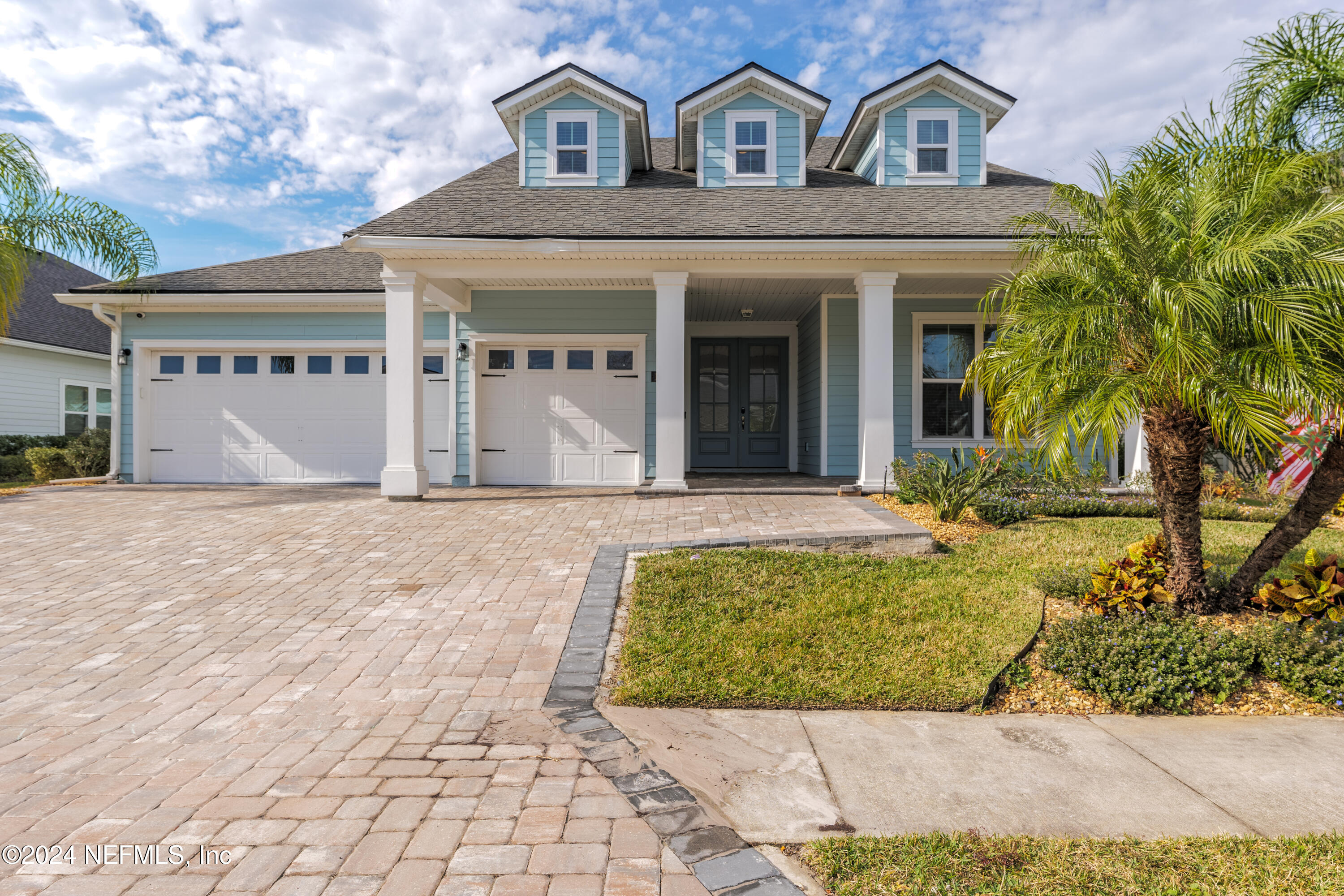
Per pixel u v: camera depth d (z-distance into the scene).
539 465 11.40
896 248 8.86
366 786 2.73
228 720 3.35
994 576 5.44
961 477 7.63
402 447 9.30
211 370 12.00
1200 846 2.37
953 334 11.30
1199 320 4.00
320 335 11.82
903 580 5.31
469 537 7.03
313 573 5.86
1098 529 7.06
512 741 3.14
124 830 2.42
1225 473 9.46
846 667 3.94
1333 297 3.73
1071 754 3.14
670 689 3.65
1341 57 4.24
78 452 13.02
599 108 11.31
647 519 7.78
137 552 6.52
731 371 13.73
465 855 2.28
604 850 2.32
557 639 4.45
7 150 10.41
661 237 8.78
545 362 11.41
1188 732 3.40
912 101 11.27
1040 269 4.83
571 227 9.46
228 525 7.64
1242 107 4.54
